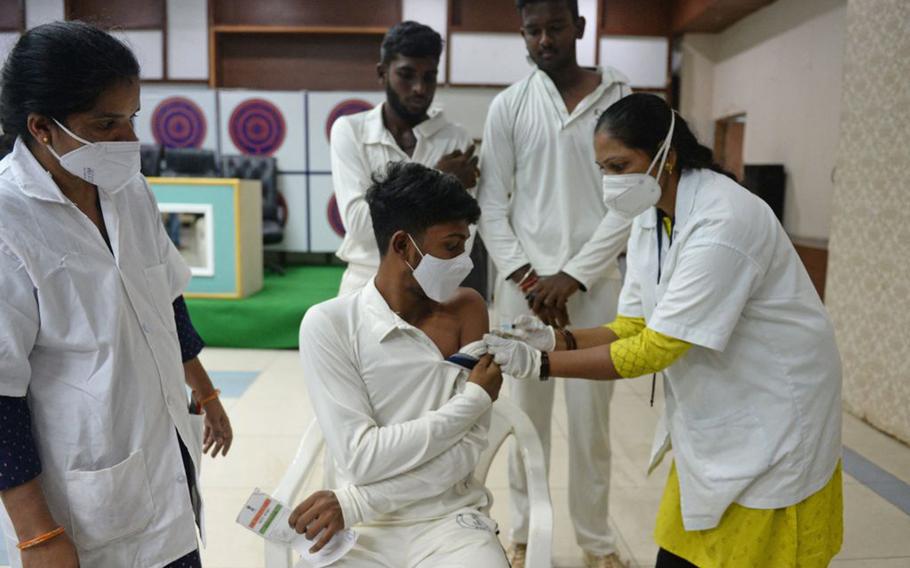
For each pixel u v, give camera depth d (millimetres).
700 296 1204
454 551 1268
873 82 3184
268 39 7316
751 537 1309
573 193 1875
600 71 1931
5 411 936
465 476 1359
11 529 1061
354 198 1972
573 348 1520
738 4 6441
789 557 1298
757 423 1286
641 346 1268
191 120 6473
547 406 2057
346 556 1298
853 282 3393
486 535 1313
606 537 2053
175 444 1145
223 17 7188
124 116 988
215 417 1510
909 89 2936
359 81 7387
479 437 1352
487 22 7168
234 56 7344
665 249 1388
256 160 6273
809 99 5711
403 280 1366
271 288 5355
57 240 988
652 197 1292
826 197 5441
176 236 4734
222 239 4723
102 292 1029
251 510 1238
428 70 1906
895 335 3105
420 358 1374
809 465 1275
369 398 1386
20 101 933
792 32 5988
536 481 1440
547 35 1816
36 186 979
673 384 1367
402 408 1383
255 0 7164
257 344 4711
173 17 7102
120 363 1058
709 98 7793
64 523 1036
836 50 5277
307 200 6520
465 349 1392
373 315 1379
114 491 1041
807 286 1290
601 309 1936
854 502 2551
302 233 6559
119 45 978
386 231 1337
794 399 1270
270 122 6434
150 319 1119
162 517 1118
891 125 3066
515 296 1961
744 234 1203
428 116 2066
